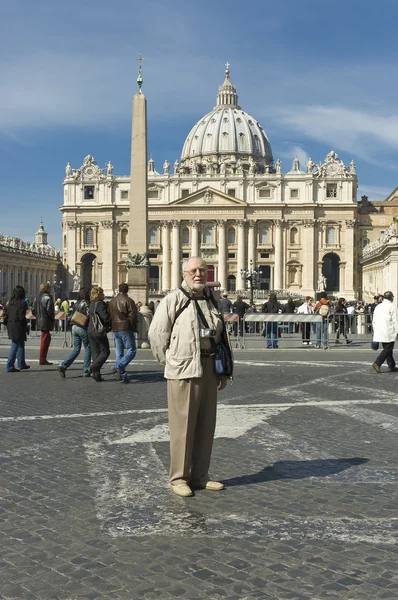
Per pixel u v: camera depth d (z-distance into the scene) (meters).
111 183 128.75
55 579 5.31
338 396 14.38
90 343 16.86
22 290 19.03
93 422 11.30
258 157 172.38
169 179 128.25
